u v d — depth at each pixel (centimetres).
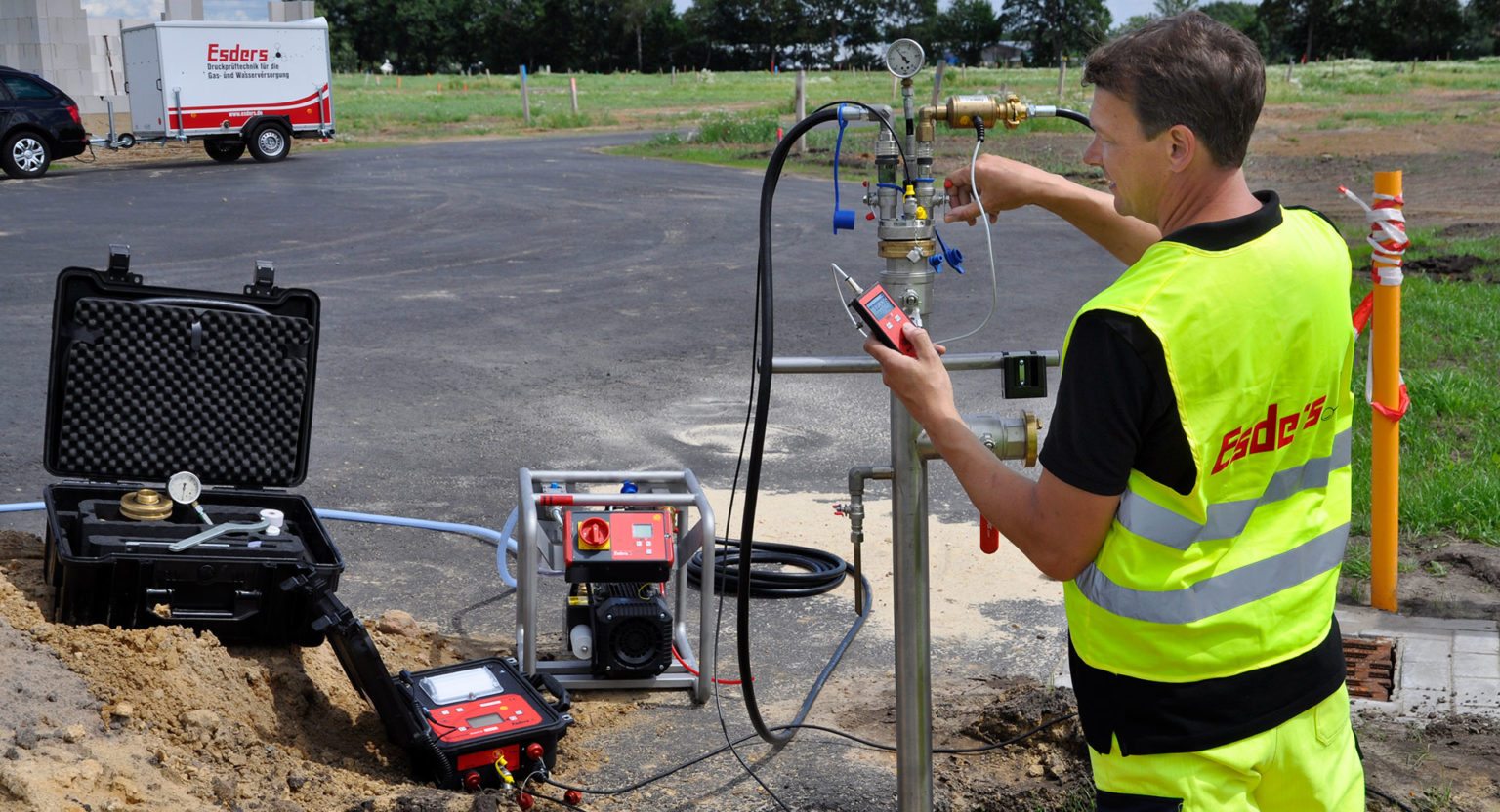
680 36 13038
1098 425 166
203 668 313
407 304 1055
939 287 1155
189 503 342
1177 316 164
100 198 1745
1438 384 695
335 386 787
